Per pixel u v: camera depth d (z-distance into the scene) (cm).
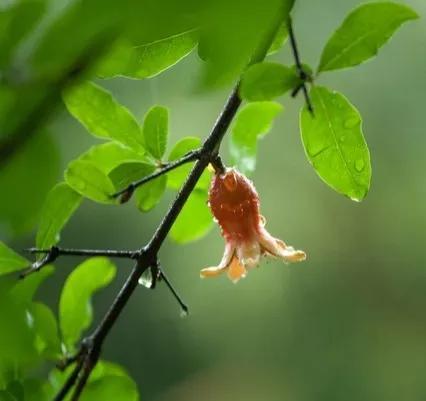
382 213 216
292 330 219
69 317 96
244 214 96
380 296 219
